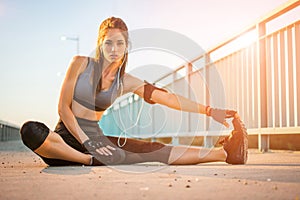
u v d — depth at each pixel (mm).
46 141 2338
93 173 2051
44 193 1402
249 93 4648
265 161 2904
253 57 4512
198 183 1646
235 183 1640
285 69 3947
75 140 2480
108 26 2523
